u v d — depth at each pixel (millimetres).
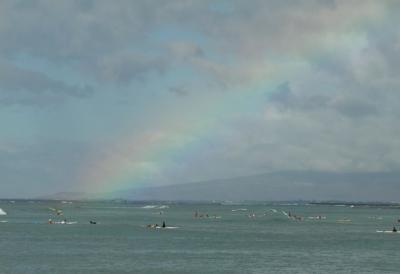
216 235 174750
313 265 106625
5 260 108625
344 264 108500
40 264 103812
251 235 177500
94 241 149125
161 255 119062
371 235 183750
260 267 103312
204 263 107812
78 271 96625
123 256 116750
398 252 129875
